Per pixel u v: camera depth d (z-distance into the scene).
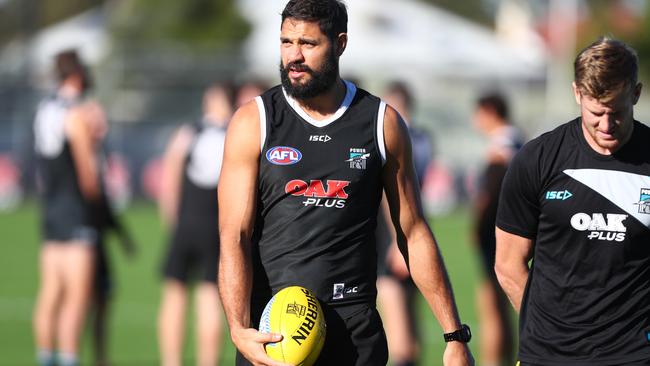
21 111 102.31
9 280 52.22
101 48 128.00
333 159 16.73
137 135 97.62
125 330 39.84
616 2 150.25
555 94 116.38
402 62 121.75
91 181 30.39
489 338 32.41
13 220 80.44
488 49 129.12
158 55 114.62
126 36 138.75
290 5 16.45
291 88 16.50
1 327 39.94
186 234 31.56
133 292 49.34
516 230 17.72
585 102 16.14
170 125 100.56
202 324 31.34
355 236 16.95
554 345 17.28
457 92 113.75
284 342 16.06
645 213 16.72
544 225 17.31
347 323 16.92
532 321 17.66
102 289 31.59
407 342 30.50
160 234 72.88
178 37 141.12
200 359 31.42
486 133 32.62
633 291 16.97
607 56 15.84
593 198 16.84
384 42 130.50
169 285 31.98
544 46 145.00
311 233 16.77
